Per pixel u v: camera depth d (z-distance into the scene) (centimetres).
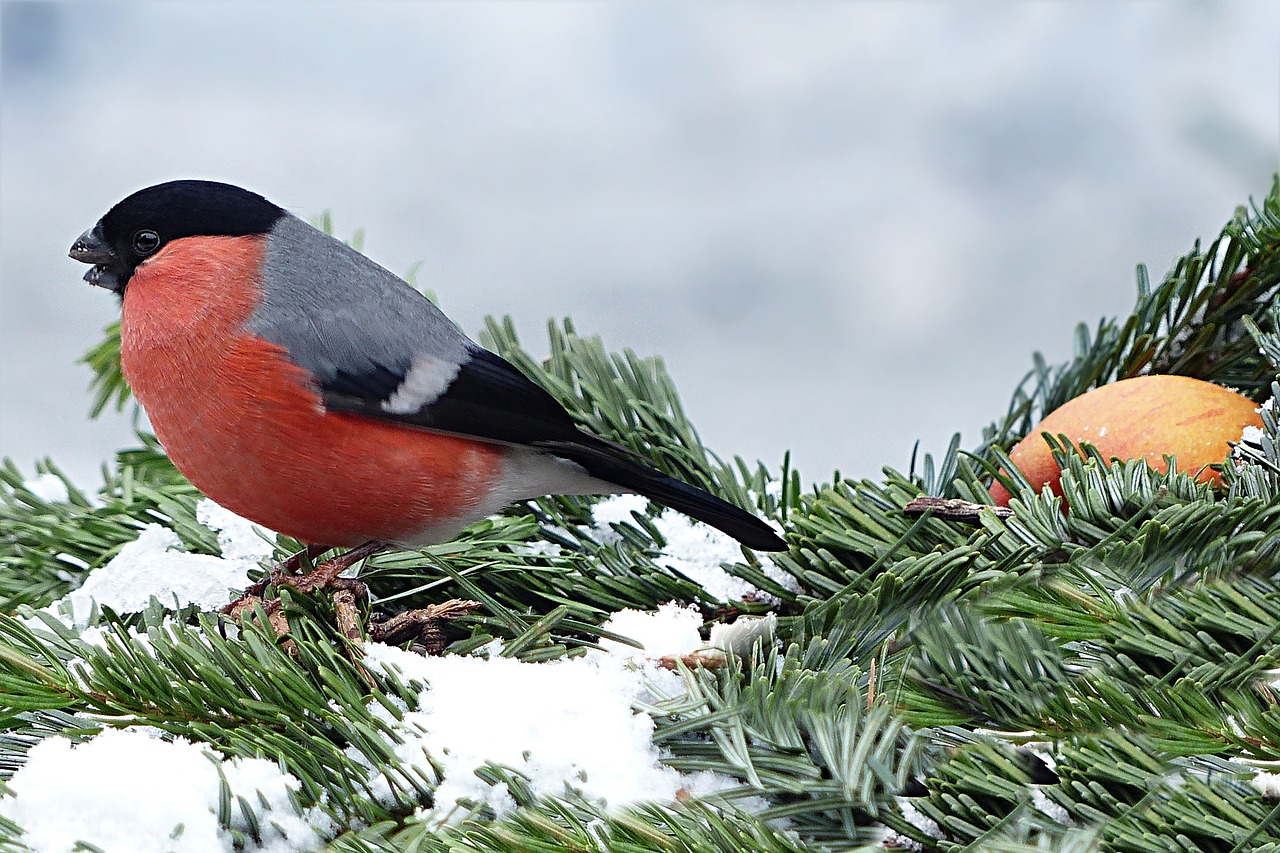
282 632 308
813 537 344
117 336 468
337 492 383
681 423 412
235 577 375
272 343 380
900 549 331
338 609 316
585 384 416
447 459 384
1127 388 351
